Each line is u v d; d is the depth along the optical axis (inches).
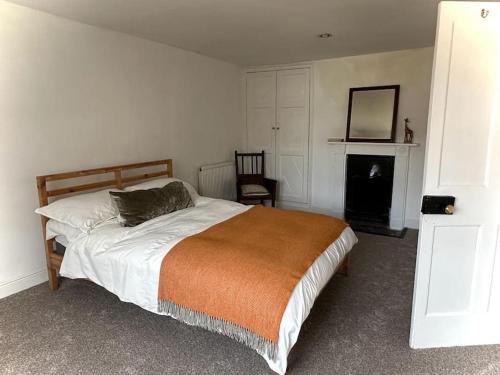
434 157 76.0
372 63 178.2
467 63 72.6
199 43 153.7
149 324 94.0
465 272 80.9
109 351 82.8
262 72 209.9
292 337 70.8
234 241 94.3
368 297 109.0
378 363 78.7
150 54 150.0
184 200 129.7
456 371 76.0
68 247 103.2
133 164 142.4
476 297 82.3
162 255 87.7
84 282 118.6
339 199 199.5
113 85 135.3
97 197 114.3
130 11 109.9
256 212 123.6
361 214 195.9
